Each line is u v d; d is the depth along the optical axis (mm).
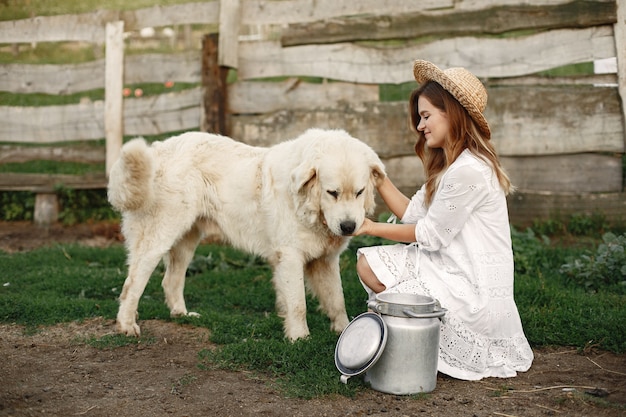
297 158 3957
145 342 4070
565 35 6688
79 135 8484
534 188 6984
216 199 4395
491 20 6848
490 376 3414
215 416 2922
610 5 6473
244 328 4281
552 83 6902
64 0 11188
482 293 3297
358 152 3768
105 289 5438
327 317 4672
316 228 3926
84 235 7762
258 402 3080
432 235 3377
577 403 3031
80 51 12609
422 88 3584
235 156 4434
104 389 3252
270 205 4090
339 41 7273
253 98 7559
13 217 8523
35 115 8570
